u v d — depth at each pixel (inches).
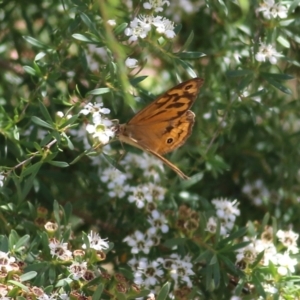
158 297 66.5
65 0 68.4
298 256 68.0
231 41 69.9
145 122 67.2
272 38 68.5
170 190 69.1
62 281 66.7
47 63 68.6
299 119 71.1
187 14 70.6
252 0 68.4
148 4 67.8
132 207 69.1
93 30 67.3
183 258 68.0
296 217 70.4
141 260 68.1
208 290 67.9
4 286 66.2
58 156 69.6
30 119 68.4
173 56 67.7
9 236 67.1
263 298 67.5
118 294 66.7
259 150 70.8
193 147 69.6
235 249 67.6
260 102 69.2
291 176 70.6
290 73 70.0
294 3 68.4
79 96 67.8
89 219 69.7
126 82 64.3
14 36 70.6
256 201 70.6
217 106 69.1
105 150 68.8
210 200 70.6
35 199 69.2
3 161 68.4
